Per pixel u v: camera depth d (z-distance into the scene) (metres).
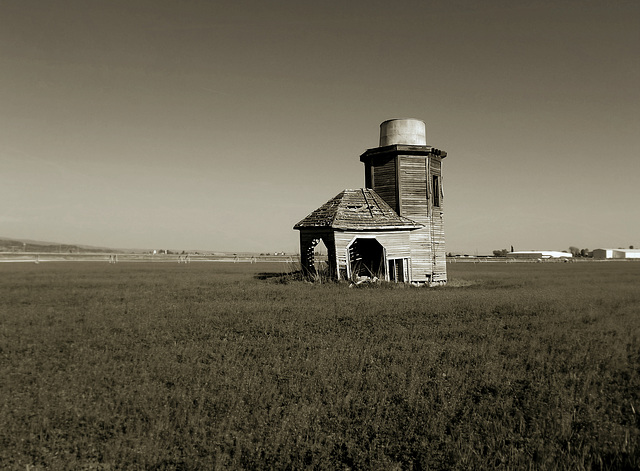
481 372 9.14
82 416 6.55
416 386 7.92
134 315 16.14
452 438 6.07
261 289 26.75
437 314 17.12
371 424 6.42
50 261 77.00
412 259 33.03
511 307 18.86
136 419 6.53
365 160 35.94
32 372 8.77
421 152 33.91
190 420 6.33
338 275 29.97
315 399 7.26
